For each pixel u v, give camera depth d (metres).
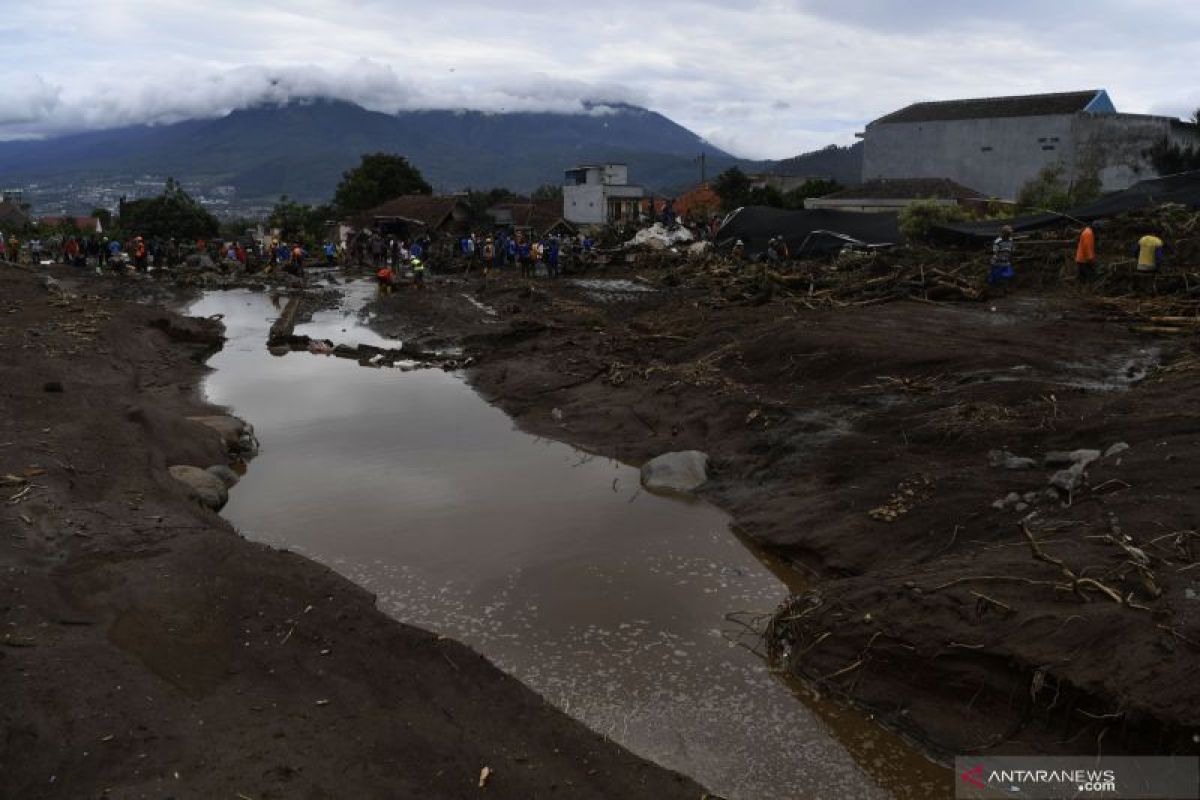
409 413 17.94
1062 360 14.46
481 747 6.66
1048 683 6.78
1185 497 8.52
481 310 29.36
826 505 11.26
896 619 8.05
